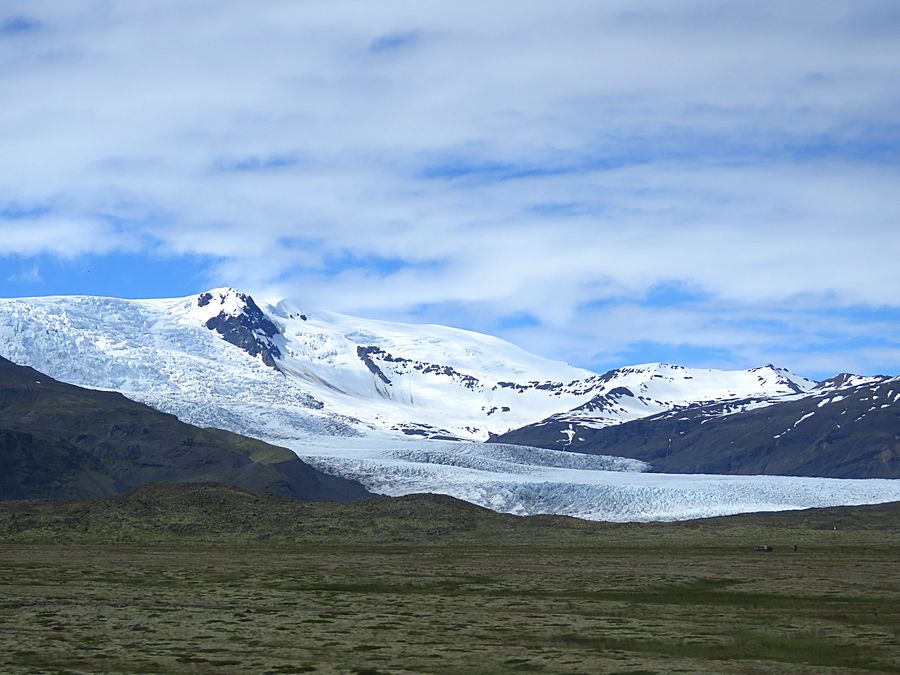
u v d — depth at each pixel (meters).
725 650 79.12
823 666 71.56
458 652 75.50
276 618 94.50
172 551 189.12
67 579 131.75
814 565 156.12
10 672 65.88
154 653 74.25
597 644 81.31
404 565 158.25
